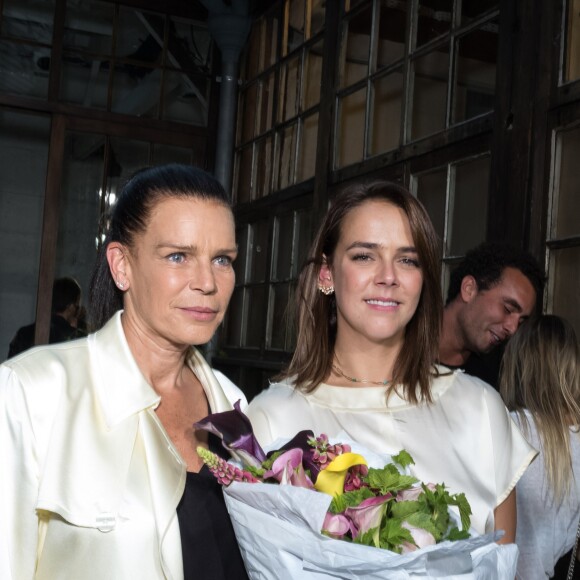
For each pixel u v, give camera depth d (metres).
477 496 1.49
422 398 1.56
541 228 2.86
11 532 1.18
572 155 2.78
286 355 4.73
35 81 5.56
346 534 1.12
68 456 1.21
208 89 5.91
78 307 5.52
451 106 3.43
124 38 5.75
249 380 5.16
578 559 2.02
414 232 1.54
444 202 3.44
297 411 1.55
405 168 3.72
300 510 1.07
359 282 1.54
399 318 1.53
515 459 1.56
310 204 4.67
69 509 1.18
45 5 5.59
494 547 1.13
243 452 1.22
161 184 1.33
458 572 1.06
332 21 4.54
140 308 1.34
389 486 1.11
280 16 5.29
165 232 1.30
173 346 1.38
